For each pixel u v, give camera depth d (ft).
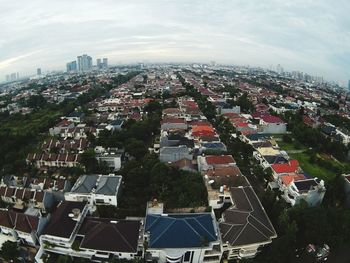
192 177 291.58
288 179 296.71
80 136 460.96
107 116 562.66
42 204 266.98
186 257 206.49
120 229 214.69
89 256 208.03
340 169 366.63
